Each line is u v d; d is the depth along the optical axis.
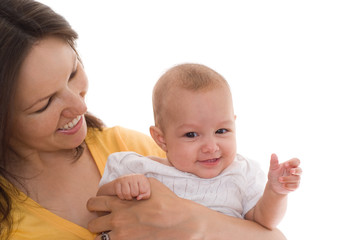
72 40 1.41
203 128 1.37
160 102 1.43
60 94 1.32
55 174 1.53
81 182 1.56
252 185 1.51
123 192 1.36
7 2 1.29
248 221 1.42
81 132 1.47
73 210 1.49
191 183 1.45
